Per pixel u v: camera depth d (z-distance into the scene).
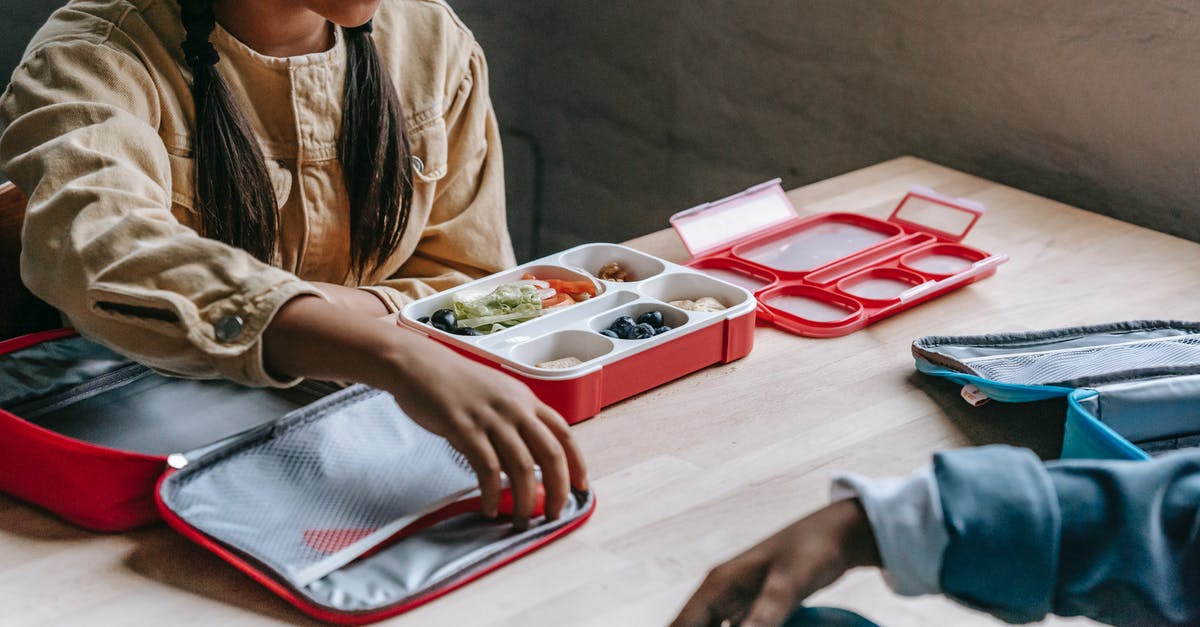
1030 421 1.07
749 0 2.13
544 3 2.57
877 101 1.96
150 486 0.88
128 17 1.20
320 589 0.80
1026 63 1.73
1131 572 0.62
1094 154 1.69
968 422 1.06
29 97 1.14
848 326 1.22
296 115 1.28
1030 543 0.62
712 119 2.30
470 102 1.45
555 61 2.60
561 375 1.02
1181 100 1.58
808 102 2.09
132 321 0.93
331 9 1.12
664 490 0.95
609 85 2.50
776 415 1.07
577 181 2.67
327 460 0.92
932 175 1.72
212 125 1.21
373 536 0.84
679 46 2.31
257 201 1.25
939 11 1.81
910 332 1.24
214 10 1.24
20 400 1.03
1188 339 1.15
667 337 1.10
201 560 0.86
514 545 0.85
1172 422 1.00
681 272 1.24
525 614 0.79
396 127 1.32
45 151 1.06
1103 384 1.03
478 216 1.45
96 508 0.87
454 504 0.89
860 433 1.04
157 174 1.13
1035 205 1.62
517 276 1.25
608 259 1.30
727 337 1.15
